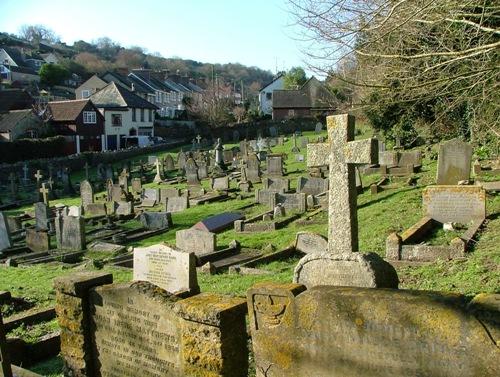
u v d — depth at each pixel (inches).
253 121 3043.8
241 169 1238.3
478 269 385.4
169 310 225.8
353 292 180.5
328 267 305.6
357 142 348.2
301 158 1454.2
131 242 716.0
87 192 1100.5
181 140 2699.3
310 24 406.6
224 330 208.8
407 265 443.8
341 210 361.7
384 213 647.8
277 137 2369.6
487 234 488.7
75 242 695.1
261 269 489.4
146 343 237.6
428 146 1089.4
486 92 434.3
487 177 733.9
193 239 598.5
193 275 385.4
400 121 1039.0
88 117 2472.9
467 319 154.7
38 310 397.1
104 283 265.1
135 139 2751.0
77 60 5009.8
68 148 2385.6
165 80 4288.9
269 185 974.4
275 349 201.8
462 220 548.1
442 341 158.6
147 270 405.4
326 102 807.1
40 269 581.6
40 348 320.2
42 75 3887.8
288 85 3764.8
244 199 968.3
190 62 7022.6
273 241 623.8
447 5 346.6
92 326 260.2
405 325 165.8
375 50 417.4
